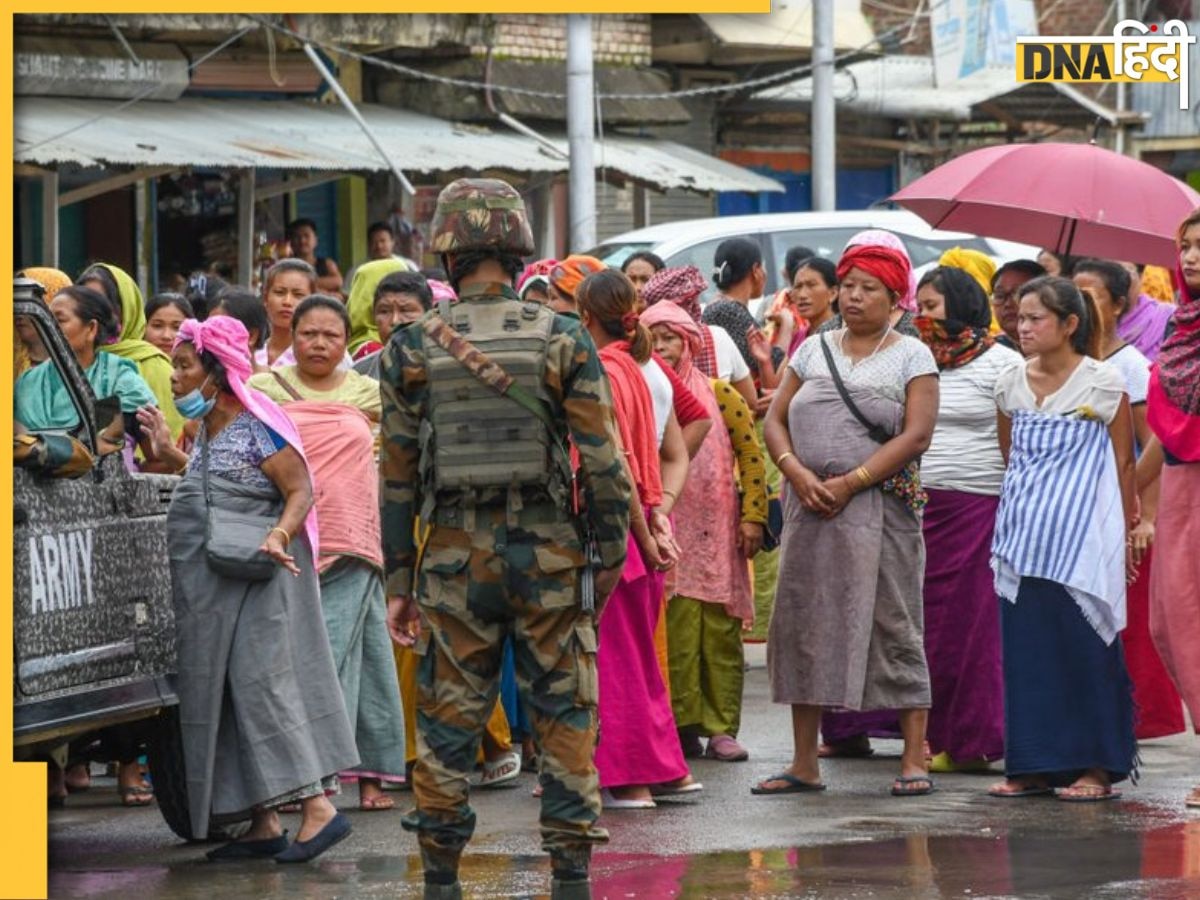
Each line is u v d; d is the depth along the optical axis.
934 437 14.19
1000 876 10.58
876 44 42.38
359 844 11.81
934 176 17.19
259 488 11.38
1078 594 12.87
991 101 43.19
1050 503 12.90
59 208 29.97
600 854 11.30
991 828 12.00
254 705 11.26
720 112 41.94
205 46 31.03
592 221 30.55
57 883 10.73
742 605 14.71
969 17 43.53
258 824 11.47
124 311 14.88
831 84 37.53
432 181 33.62
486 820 12.45
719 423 14.65
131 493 11.19
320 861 11.30
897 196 17.28
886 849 11.38
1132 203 16.53
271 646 11.30
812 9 37.91
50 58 28.31
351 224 33.94
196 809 11.31
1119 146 46.81
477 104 34.03
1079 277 14.85
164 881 10.77
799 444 13.22
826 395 13.13
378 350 14.99
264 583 11.34
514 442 9.76
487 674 9.98
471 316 9.88
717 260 17.95
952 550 14.06
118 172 28.03
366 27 32.38
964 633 14.04
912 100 43.25
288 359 15.27
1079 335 13.05
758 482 14.79
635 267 18.66
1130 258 17.36
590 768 9.95
